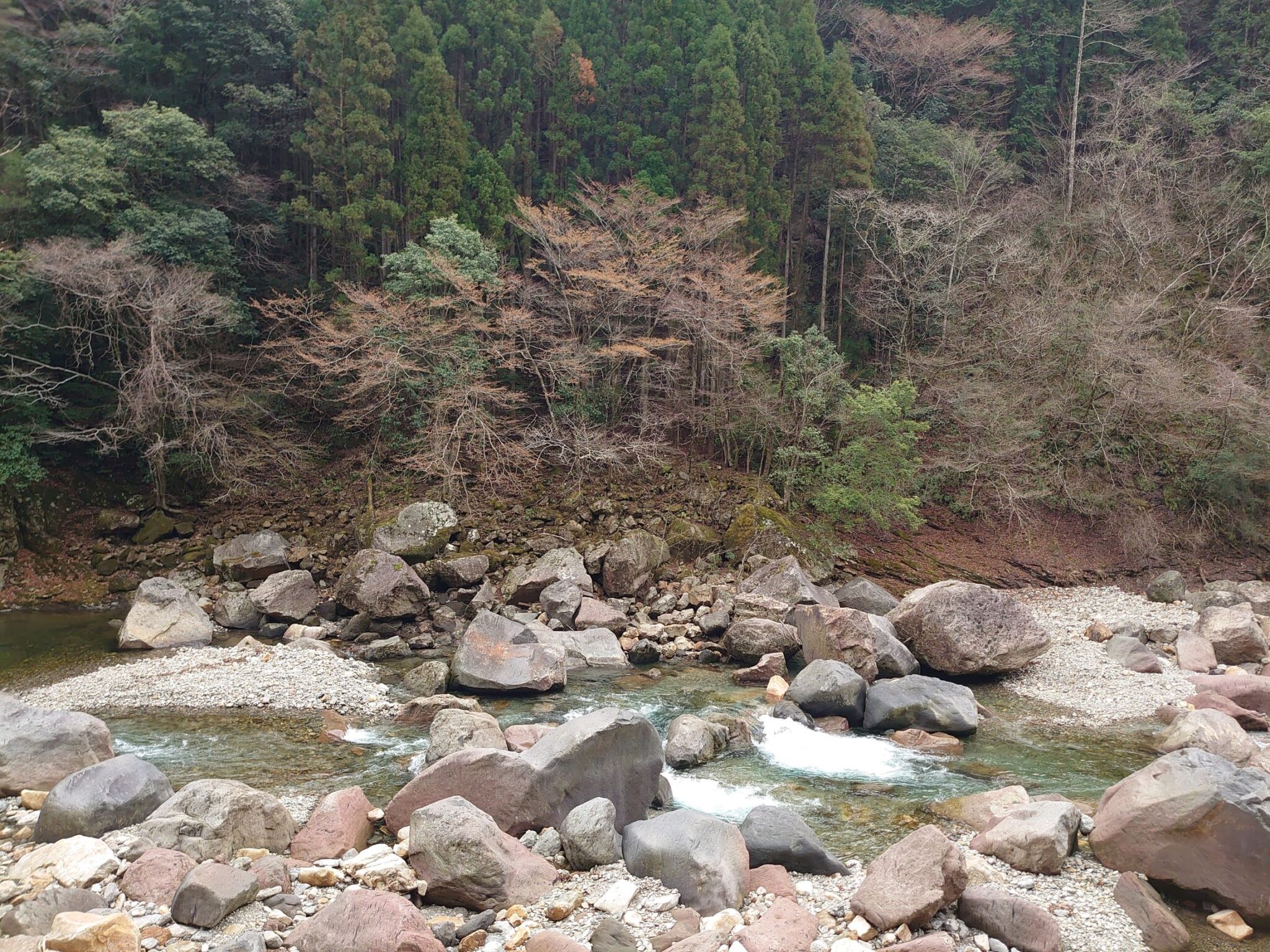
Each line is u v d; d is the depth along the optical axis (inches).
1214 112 1473.9
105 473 1028.5
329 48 1208.2
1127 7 1594.5
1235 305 1101.7
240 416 1043.9
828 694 553.0
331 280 1135.0
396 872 312.5
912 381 1159.6
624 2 1435.8
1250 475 1032.2
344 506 1005.8
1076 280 1204.5
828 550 954.1
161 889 300.0
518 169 1296.8
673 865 321.4
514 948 278.7
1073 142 1402.6
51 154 956.0
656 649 716.0
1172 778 341.1
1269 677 608.1
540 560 862.5
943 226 1202.6
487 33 1336.1
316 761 460.4
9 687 601.6
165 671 616.1
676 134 1285.7
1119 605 881.5
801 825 356.2
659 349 1115.9
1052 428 1114.1
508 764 362.6
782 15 1451.8
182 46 1195.9
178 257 991.0
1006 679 658.2
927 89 1631.4
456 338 989.2
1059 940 288.5
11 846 346.6
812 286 1403.8
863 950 278.8
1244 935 304.8
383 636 762.8
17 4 1125.7
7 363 958.4
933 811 411.8
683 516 975.0
